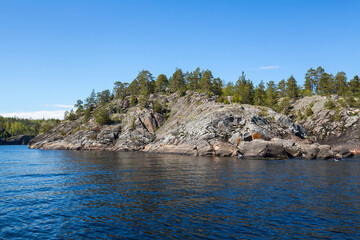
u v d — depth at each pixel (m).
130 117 121.62
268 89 159.25
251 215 16.23
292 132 79.56
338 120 90.75
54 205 18.94
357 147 76.38
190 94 136.00
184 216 16.11
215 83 138.88
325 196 20.94
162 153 81.81
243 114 83.50
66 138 123.38
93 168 40.81
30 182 28.38
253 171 36.16
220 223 14.80
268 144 59.75
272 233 13.33
